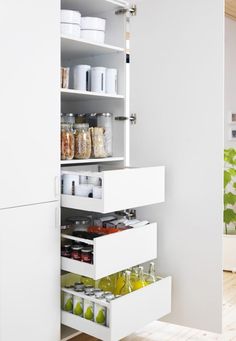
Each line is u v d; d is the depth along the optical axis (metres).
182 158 2.46
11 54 1.86
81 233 2.18
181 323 2.51
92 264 2.01
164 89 2.50
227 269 3.80
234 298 3.16
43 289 2.05
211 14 2.32
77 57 2.70
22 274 1.95
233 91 4.34
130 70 2.62
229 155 3.87
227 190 4.30
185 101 2.43
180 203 2.48
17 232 1.92
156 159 2.55
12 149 1.89
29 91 1.94
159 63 2.51
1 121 1.83
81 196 2.11
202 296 2.43
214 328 2.40
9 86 1.86
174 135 2.48
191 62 2.40
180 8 2.41
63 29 2.17
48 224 2.06
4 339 1.89
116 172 2.07
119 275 2.27
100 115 2.48
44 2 1.99
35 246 2.01
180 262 2.50
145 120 2.58
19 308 1.95
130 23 2.59
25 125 1.93
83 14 2.67
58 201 2.11
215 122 2.34
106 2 2.42
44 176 2.03
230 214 3.77
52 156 2.07
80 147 2.31
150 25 2.52
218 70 2.31
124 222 2.37
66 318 2.15
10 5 1.84
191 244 2.45
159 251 2.57
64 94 2.31
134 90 2.61
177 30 2.43
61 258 2.14
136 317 2.13
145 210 2.61
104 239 2.03
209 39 2.33
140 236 2.25
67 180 2.16
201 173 2.40
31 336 2.01
